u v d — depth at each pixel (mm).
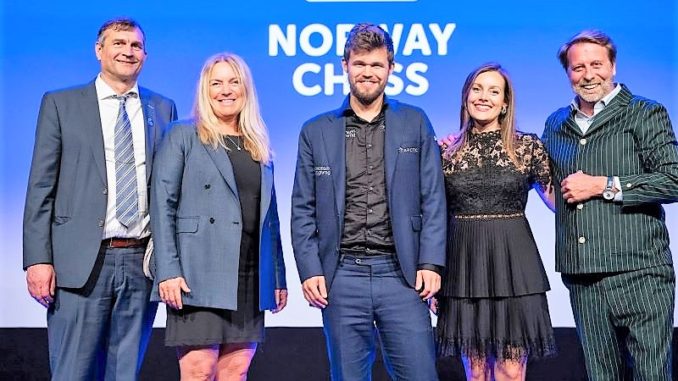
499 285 3006
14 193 4113
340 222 2982
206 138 3018
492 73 3092
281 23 4160
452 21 4137
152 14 4160
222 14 4164
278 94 4156
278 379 4156
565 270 3078
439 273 2988
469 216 3078
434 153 3057
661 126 2982
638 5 4082
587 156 3041
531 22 4113
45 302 3107
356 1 4156
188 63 4156
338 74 4152
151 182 3023
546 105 4105
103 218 3090
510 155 3070
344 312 2986
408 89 4145
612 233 2982
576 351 4105
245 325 2998
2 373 4133
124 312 3141
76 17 4164
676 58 4062
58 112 3168
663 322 2975
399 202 2986
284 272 3189
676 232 4027
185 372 2986
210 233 2963
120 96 3225
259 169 3066
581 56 3041
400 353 3002
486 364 3068
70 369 3082
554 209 3193
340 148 3021
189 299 2930
